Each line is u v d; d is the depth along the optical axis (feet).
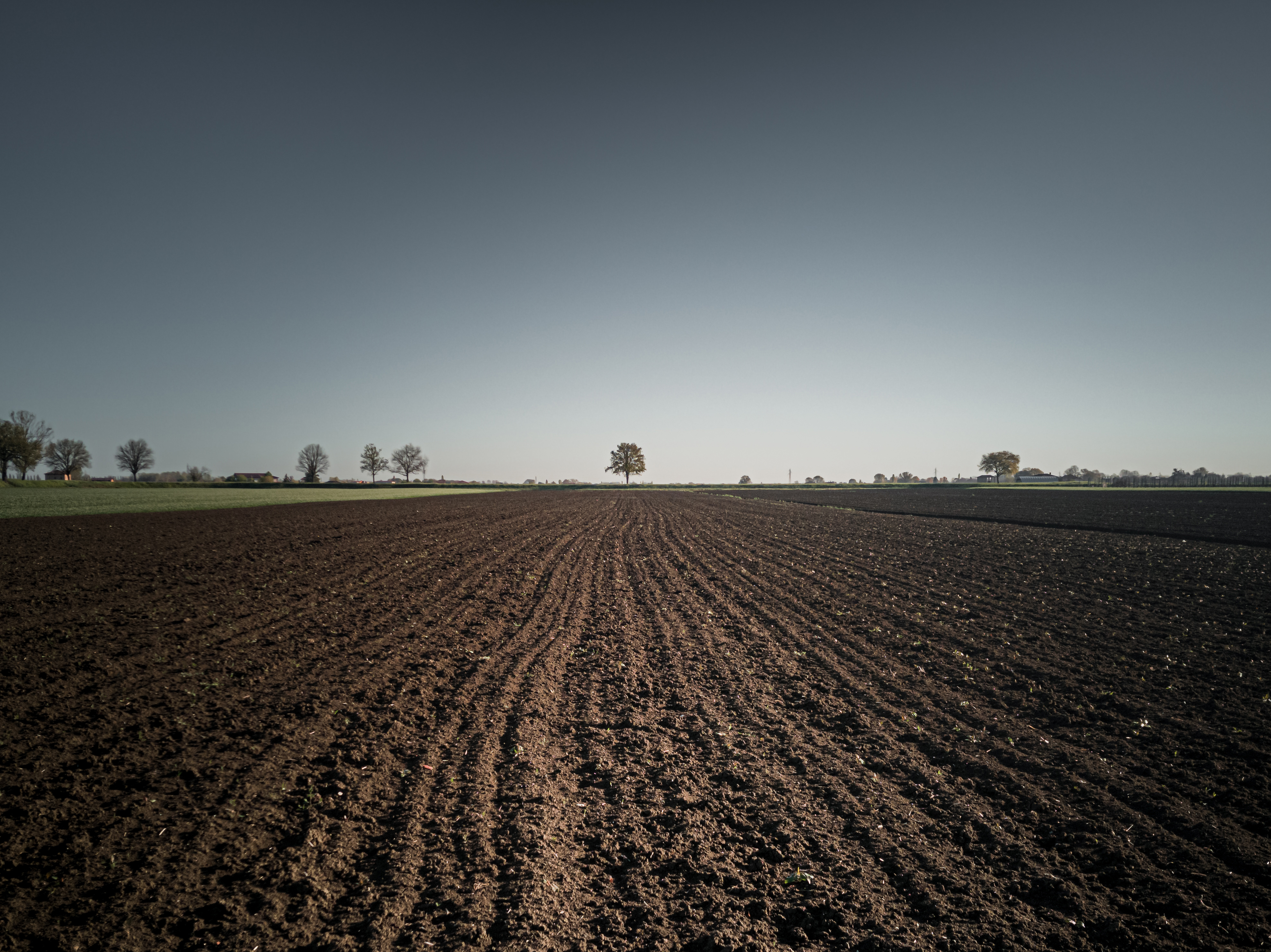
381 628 38.04
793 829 17.38
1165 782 19.62
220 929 13.16
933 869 15.57
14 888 14.14
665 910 14.10
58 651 31.19
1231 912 13.80
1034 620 40.04
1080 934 13.25
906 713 25.75
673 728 24.49
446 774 20.30
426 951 12.59
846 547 79.20
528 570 61.52
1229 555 67.21
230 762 20.62
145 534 80.48
